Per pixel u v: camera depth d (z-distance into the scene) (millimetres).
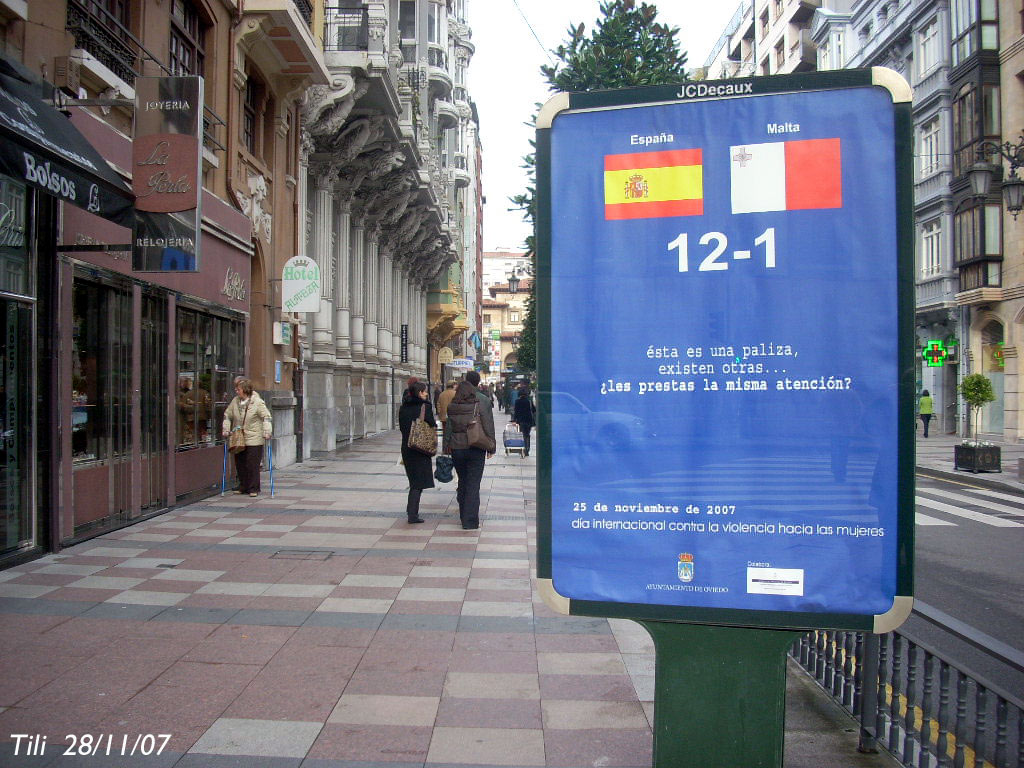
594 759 3842
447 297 51312
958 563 9000
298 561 7809
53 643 5293
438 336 57906
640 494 3229
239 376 13234
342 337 23688
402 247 35531
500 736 4070
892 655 4160
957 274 29297
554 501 3303
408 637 5578
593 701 4531
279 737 4004
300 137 17656
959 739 3596
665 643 3225
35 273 7594
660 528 3213
